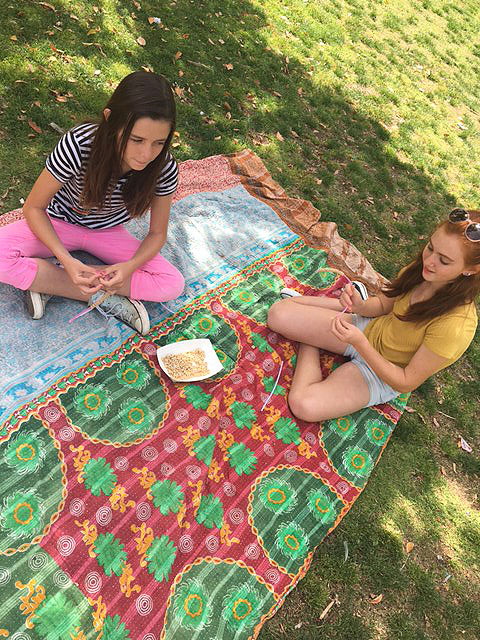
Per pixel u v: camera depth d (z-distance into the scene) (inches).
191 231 143.6
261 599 89.4
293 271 146.6
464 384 144.9
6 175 134.6
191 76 193.8
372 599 97.3
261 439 109.1
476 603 103.4
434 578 104.0
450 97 288.4
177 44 201.9
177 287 118.7
